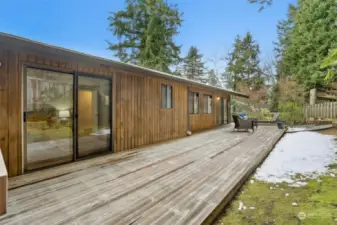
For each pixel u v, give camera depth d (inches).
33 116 129.7
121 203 85.7
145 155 170.4
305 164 152.4
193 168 133.3
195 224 70.4
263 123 433.1
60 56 129.0
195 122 329.4
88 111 161.3
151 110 226.8
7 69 116.4
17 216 75.5
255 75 808.3
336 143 221.6
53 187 102.5
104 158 160.1
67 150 147.5
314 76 411.2
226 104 485.7
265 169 144.8
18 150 121.4
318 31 395.9
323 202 93.0
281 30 772.6
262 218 82.4
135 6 546.3
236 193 106.0
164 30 559.2
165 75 214.5
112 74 180.2
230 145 209.8
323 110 417.1
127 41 566.9
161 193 95.4
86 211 79.3
